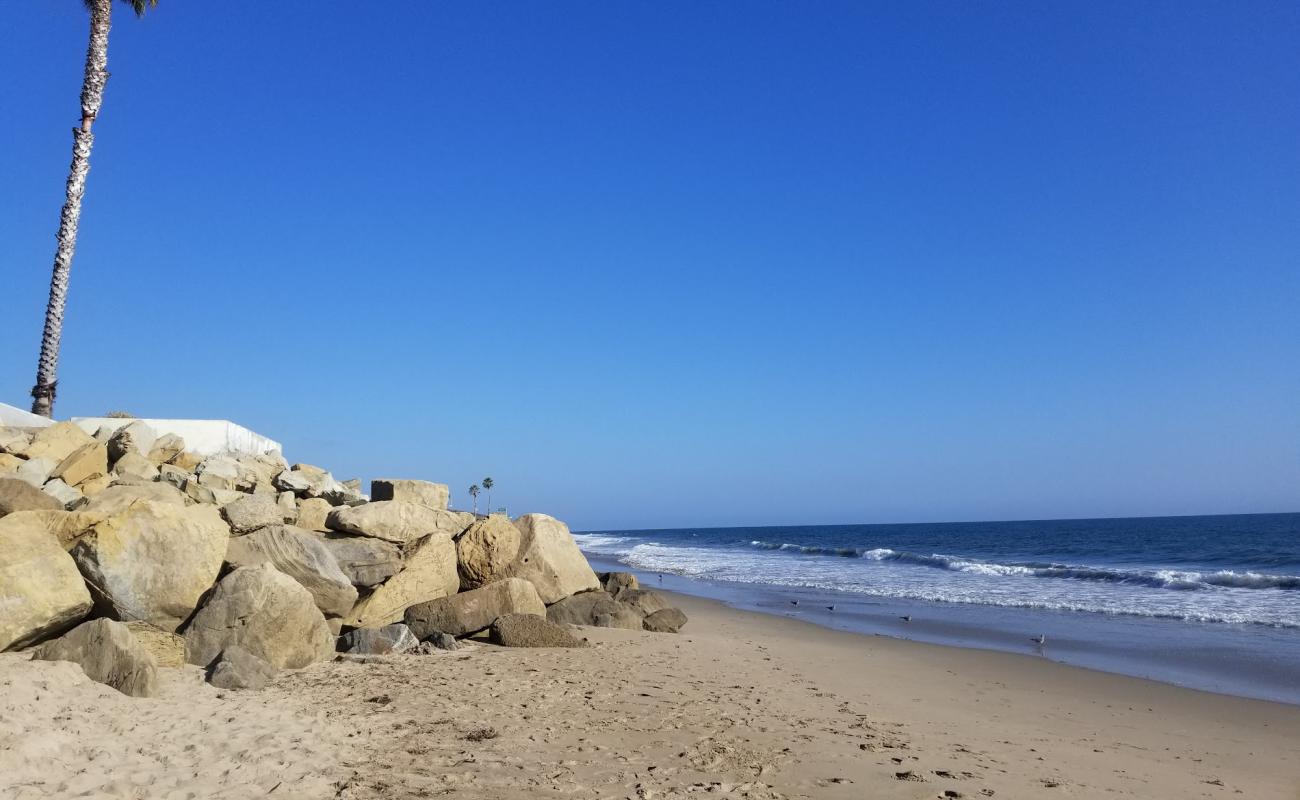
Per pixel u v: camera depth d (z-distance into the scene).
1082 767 8.11
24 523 9.34
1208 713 11.43
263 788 5.95
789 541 93.00
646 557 57.62
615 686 10.45
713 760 7.36
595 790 6.37
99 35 20.20
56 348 19.48
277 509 13.46
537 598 14.67
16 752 6.01
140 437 18.12
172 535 10.15
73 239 19.80
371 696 9.09
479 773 6.61
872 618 21.88
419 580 14.12
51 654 8.23
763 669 12.84
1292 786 7.96
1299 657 15.59
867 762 7.59
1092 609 22.89
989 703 11.57
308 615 10.62
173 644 9.52
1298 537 64.00
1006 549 60.47
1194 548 53.19
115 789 5.71
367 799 5.87
